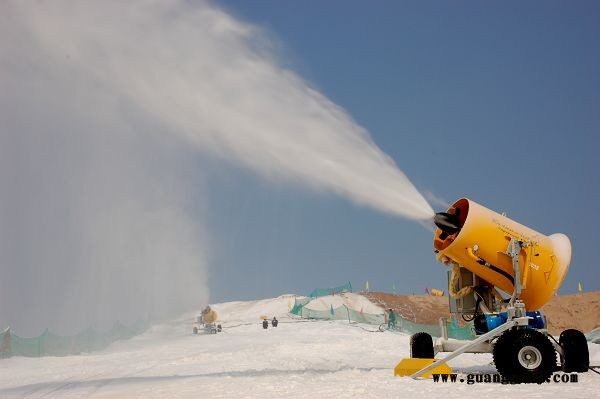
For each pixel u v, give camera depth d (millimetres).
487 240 11664
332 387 9727
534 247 11625
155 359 20234
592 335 21500
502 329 10781
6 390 12211
